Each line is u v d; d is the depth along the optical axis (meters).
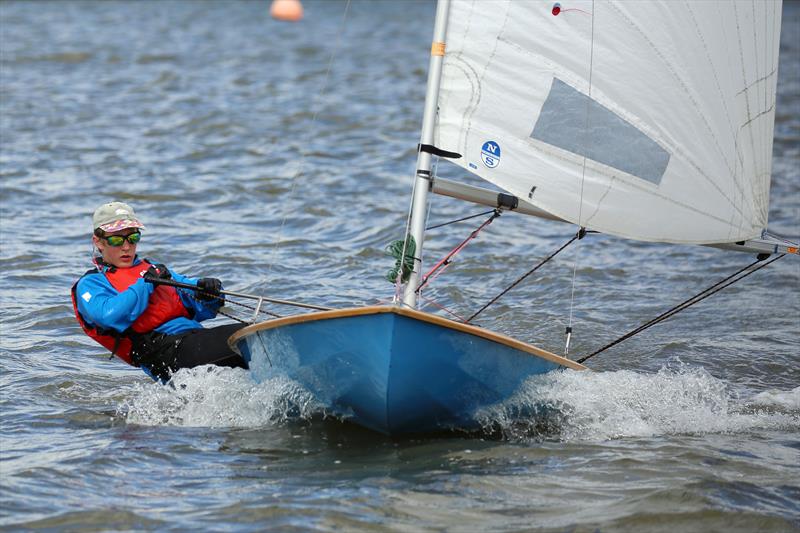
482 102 21.06
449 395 19.45
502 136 21.22
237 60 94.81
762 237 23.34
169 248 36.84
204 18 133.25
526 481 18.12
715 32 21.78
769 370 26.16
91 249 36.34
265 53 101.00
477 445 19.86
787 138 63.16
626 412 21.62
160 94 74.06
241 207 43.84
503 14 20.91
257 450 19.55
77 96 71.62
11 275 32.91
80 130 59.66
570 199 21.75
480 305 31.47
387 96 77.94
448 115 21.08
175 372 22.58
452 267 35.81
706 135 22.12
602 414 21.44
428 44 116.75
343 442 19.98
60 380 24.02
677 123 21.89
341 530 16.09
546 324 29.62
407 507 16.95
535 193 21.50
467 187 21.39
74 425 21.03
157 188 46.31
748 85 22.33
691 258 38.00
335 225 41.31
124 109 67.31
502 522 16.44
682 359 26.91
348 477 18.20
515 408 20.56
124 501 17.12
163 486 17.78
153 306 22.83
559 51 21.16
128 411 21.88
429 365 18.70
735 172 22.53
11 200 43.16
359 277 34.12
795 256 38.41
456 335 18.58
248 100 72.94
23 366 24.95
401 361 18.41
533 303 31.94
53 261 34.62
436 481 18.06
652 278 35.34
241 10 146.00
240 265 34.94
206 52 99.50
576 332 28.98
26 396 22.84
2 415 21.53
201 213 42.53
